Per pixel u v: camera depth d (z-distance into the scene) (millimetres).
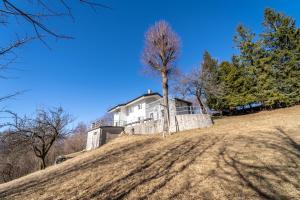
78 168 12375
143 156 11867
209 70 36750
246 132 14141
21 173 33750
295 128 12688
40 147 25266
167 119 19797
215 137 14273
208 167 7887
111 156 14352
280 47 29938
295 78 26969
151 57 21031
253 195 5234
